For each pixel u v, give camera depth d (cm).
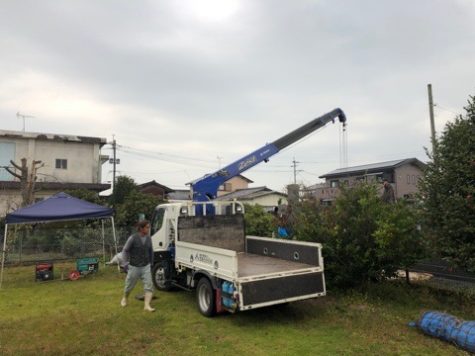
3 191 2259
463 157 684
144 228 792
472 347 523
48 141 2484
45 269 1148
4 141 2383
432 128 2245
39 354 555
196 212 962
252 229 1399
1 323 714
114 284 1084
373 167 3316
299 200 1148
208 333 634
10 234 1539
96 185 2475
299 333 625
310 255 737
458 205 674
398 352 534
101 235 1683
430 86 2277
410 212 816
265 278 645
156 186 3656
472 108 715
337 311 738
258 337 611
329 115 1389
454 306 747
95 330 656
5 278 1195
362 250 832
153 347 575
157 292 947
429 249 761
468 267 674
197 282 791
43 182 2345
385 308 747
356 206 870
